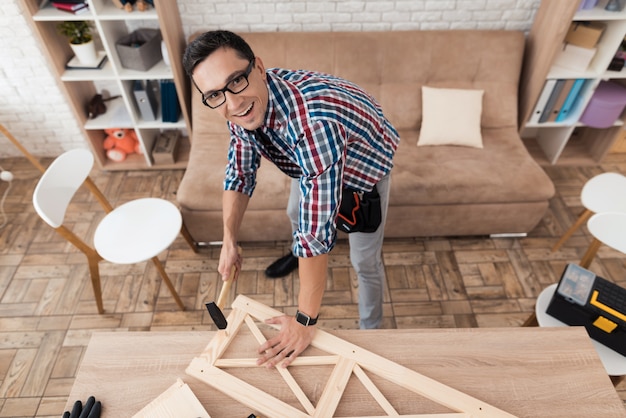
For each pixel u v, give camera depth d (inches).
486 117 96.3
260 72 35.3
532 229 95.3
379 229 56.6
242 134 46.6
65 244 93.0
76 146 111.9
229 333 46.6
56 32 89.7
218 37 31.4
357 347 45.6
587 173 110.0
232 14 95.4
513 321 80.0
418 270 88.4
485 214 86.4
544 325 60.4
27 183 106.7
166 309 81.6
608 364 56.1
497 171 85.6
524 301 83.1
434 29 100.0
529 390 43.0
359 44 91.5
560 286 59.3
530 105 98.3
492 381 43.7
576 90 96.1
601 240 64.2
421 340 47.2
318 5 94.6
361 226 53.4
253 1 93.4
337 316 80.7
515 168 86.4
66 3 81.4
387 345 46.7
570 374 44.3
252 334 47.3
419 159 90.0
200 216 82.7
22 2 78.9
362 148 44.9
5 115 102.5
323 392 42.1
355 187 51.3
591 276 59.9
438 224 88.4
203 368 43.8
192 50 31.4
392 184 82.7
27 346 76.0
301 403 41.6
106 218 74.8
